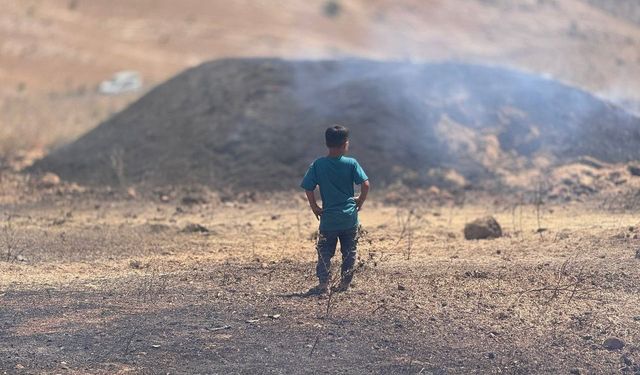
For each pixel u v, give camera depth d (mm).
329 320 20078
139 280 24531
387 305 20938
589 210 36219
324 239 22281
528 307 20625
